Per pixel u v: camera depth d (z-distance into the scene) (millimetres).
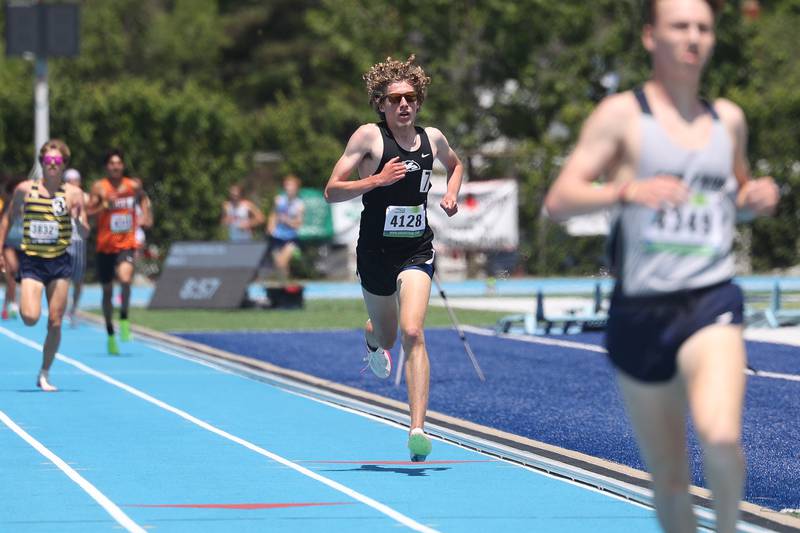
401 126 20750
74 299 48344
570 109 100312
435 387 31500
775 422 25641
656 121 11766
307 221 80875
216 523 16797
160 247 78625
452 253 82625
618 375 12203
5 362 37031
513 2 100250
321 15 105750
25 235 29156
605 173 12102
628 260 11930
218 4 152375
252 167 82250
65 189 29359
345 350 40375
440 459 21891
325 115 112625
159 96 78188
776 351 39844
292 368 35500
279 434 24484
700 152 11773
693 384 11641
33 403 28484
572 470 20328
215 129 79375
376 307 21938
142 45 142250
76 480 19734
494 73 102688
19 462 21281
